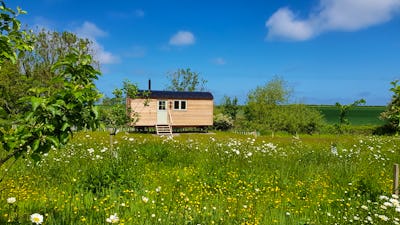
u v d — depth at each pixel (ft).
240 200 26.02
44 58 107.55
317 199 27.81
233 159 43.01
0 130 11.74
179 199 25.32
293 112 140.56
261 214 22.67
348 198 27.55
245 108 158.71
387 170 40.29
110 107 49.57
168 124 126.52
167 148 47.52
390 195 28.17
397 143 71.72
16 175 30.60
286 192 30.27
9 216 16.90
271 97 160.97
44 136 11.46
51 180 29.81
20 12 14.11
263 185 32.40
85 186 26.96
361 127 147.95
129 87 51.88
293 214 23.68
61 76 12.75
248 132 133.59
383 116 136.98
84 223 18.06
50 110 10.94
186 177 33.96
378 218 21.63
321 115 139.74
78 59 12.92
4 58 13.53
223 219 20.49
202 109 133.18
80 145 50.16
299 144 70.33
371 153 53.01
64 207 20.70
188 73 199.93
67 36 111.86
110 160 36.06
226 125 148.77
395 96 24.08
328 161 45.91
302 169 39.29
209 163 40.83
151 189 28.25
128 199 24.14
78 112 11.84
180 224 19.10
